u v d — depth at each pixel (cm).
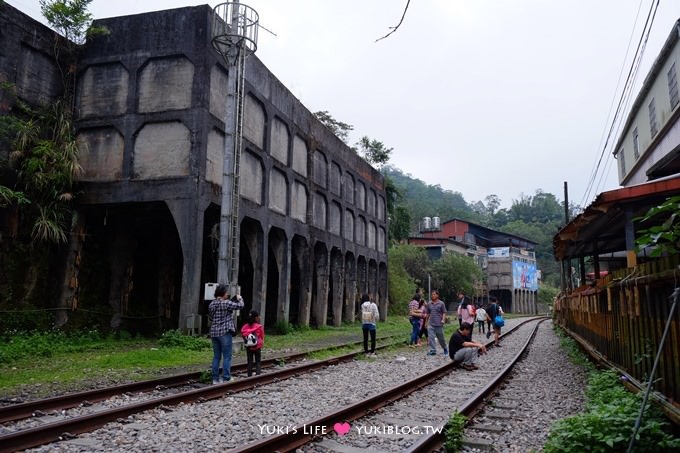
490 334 2520
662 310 634
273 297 2631
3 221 1617
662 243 546
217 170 1891
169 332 1619
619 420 539
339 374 1192
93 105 1892
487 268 7606
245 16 1577
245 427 678
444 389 1009
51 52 1839
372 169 3844
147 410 754
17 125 1633
